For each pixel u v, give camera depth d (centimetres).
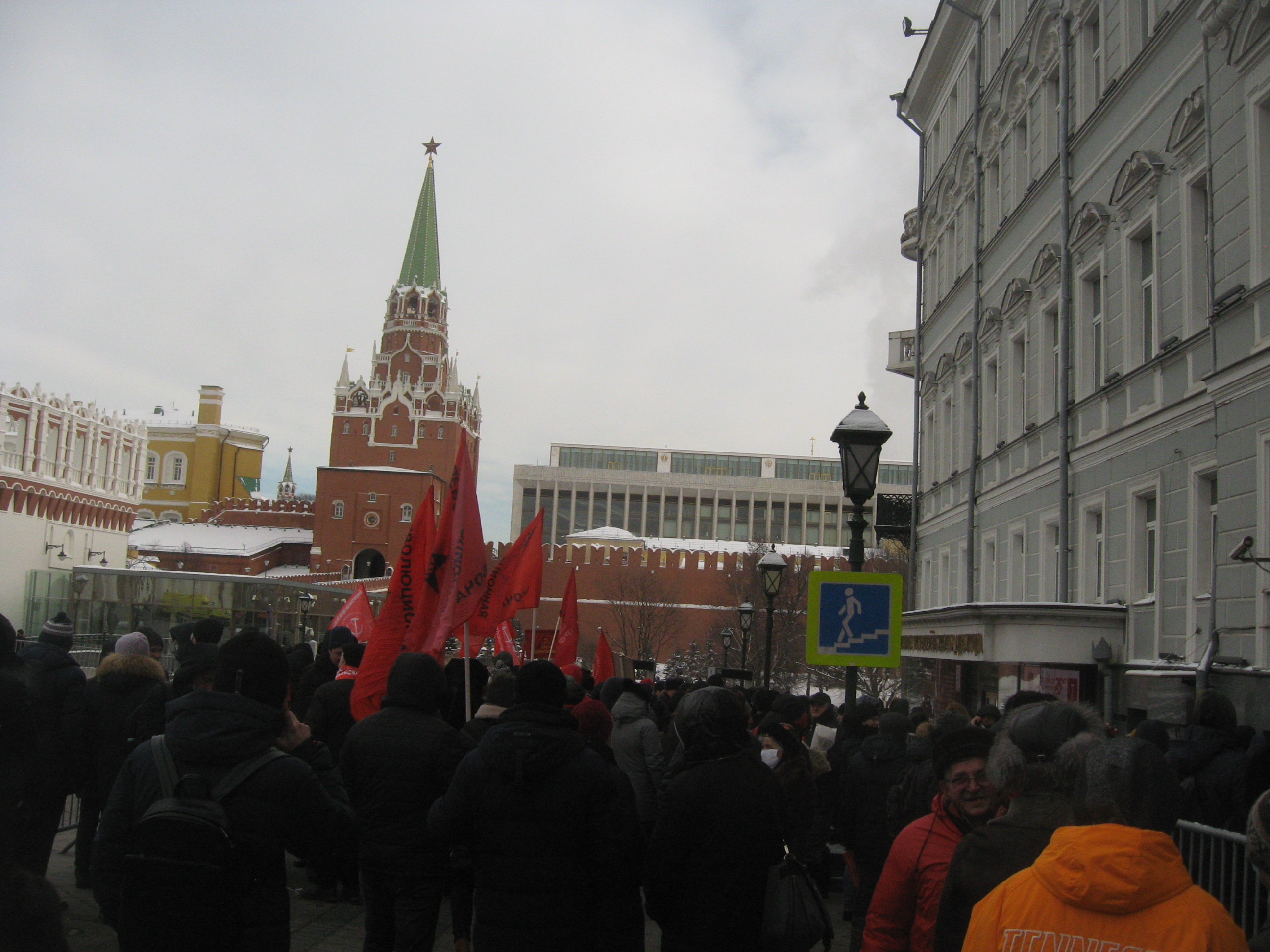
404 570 826
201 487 12262
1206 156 1268
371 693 802
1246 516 1108
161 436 12375
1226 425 1156
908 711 966
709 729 471
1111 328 1564
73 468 6575
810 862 799
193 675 600
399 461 10212
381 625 818
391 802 562
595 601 8725
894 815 581
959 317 2438
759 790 468
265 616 3666
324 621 3662
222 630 913
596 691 1025
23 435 6012
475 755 477
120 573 3706
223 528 10638
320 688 854
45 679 727
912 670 2277
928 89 2766
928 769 577
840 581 919
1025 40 1986
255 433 12838
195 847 382
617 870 472
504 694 668
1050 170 1823
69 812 1123
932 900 400
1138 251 1505
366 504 9712
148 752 414
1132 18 1526
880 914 413
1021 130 2058
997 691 1633
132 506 7394
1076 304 1702
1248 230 1113
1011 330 2031
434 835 488
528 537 1291
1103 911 257
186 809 389
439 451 10219
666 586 8675
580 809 468
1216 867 583
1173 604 1326
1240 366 1119
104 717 758
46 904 281
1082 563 1644
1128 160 1485
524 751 464
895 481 13675
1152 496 1437
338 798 491
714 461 14338
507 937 462
